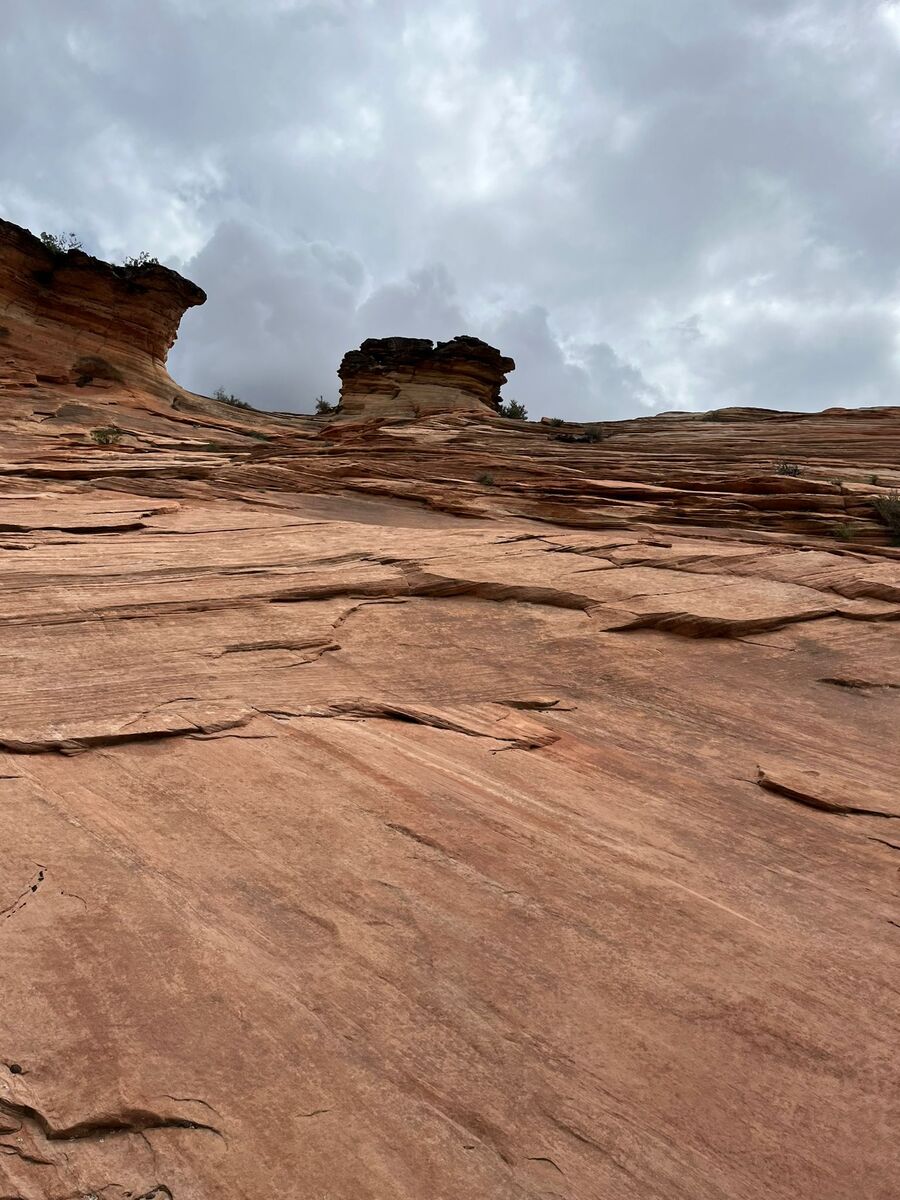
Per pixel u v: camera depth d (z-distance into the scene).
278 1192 3.05
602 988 4.17
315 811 5.50
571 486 18.00
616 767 6.61
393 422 32.84
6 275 41.69
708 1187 3.21
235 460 25.08
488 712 7.35
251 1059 3.58
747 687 8.38
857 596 10.61
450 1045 3.75
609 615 9.62
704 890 5.04
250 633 8.31
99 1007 3.76
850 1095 3.66
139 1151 3.16
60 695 6.64
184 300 47.38
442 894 4.79
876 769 6.84
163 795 5.52
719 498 16.59
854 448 22.00
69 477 18.06
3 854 4.71
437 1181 3.14
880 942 4.68
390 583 9.96
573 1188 3.16
